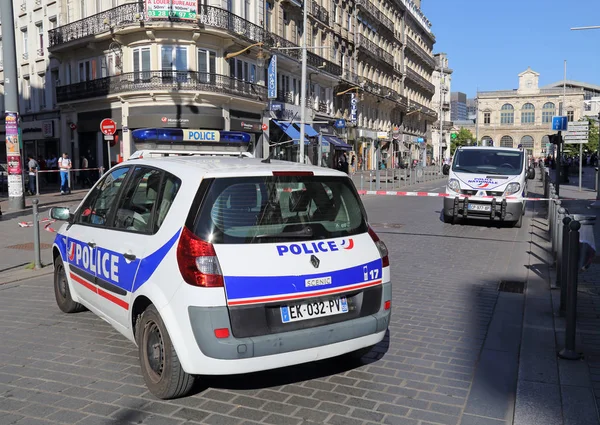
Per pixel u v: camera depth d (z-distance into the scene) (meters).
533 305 6.66
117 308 4.59
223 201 3.89
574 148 66.88
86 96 30.11
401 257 9.85
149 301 4.17
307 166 4.53
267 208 4.01
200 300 3.66
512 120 114.12
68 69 32.81
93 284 5.07
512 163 14.65
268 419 3.79
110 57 29.53
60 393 4.18
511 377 4.56
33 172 23.92
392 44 63.25
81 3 31.69
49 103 34.88
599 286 7.46
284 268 3.87
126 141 28.28
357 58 50.94
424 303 6.82
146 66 27.70
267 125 33.41
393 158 62.66
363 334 4.18
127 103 28.14
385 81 61.09
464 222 15.00
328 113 44.19
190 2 26.66
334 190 4.42
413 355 5.06
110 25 28.59
